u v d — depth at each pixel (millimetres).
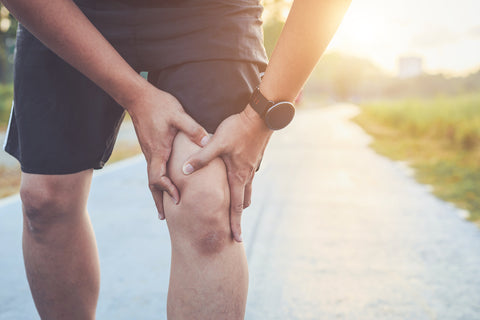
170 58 793
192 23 792
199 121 772
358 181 4410
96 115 874
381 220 2967
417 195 3787
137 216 3006
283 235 2611
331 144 8336
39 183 906
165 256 2244
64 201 927
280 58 735
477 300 1745
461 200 3578
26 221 961
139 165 5477
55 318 1025
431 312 1646
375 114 20375
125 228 2729
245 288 779
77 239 984
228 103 786
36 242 966
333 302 1737
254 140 767
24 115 884
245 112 768
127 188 3955
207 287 743
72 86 860
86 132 883
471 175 4715
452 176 4727
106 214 3061
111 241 2480
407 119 12352
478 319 1584
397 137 10383
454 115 9000
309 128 13508
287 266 2125
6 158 6031
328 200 3531
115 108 889
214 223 737
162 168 760
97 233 2627
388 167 5488
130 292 1818
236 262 765
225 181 756
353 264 2154
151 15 805
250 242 2479
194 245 748
